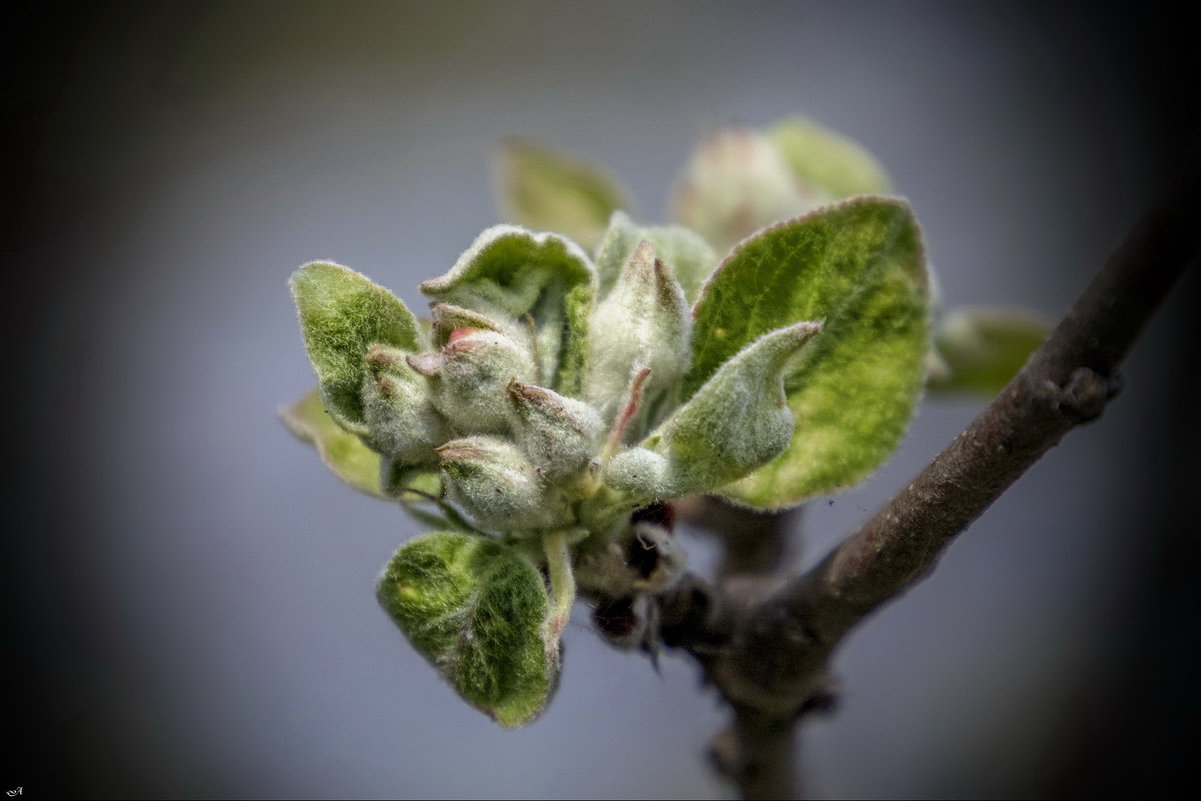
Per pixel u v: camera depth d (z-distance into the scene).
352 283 0.23
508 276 0.23
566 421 0.22
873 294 0.23
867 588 0.23
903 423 0.23
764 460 0.22
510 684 0.22
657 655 0.24
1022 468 0.21
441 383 0.22
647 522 0.23
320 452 0.24
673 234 0.24
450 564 0.22
